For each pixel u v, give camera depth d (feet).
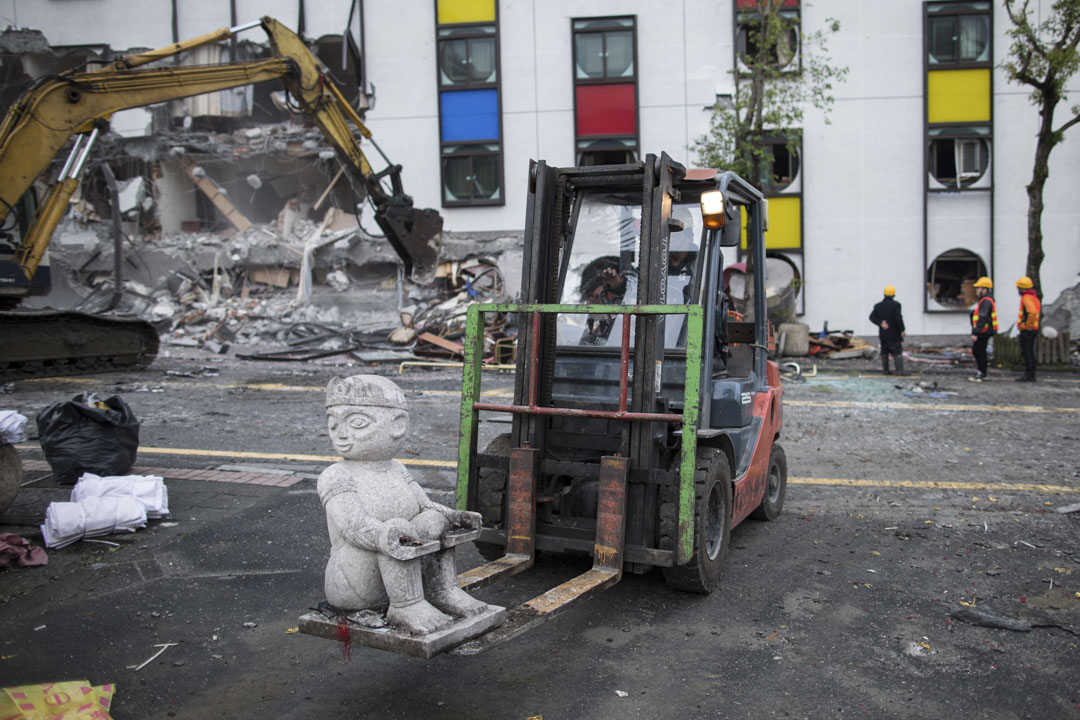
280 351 64.85
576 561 19.89
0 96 85.71
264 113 88.28
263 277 81.51
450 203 77.56
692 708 13.20
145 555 19.70
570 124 76.33
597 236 19.30
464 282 76.89
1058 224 72.18
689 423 15.98
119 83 44.09
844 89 73.26
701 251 18.65
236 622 16.31
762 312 22.65
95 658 14.76
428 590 12.56
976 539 21.88
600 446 17.66
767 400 22.20
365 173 52.01
